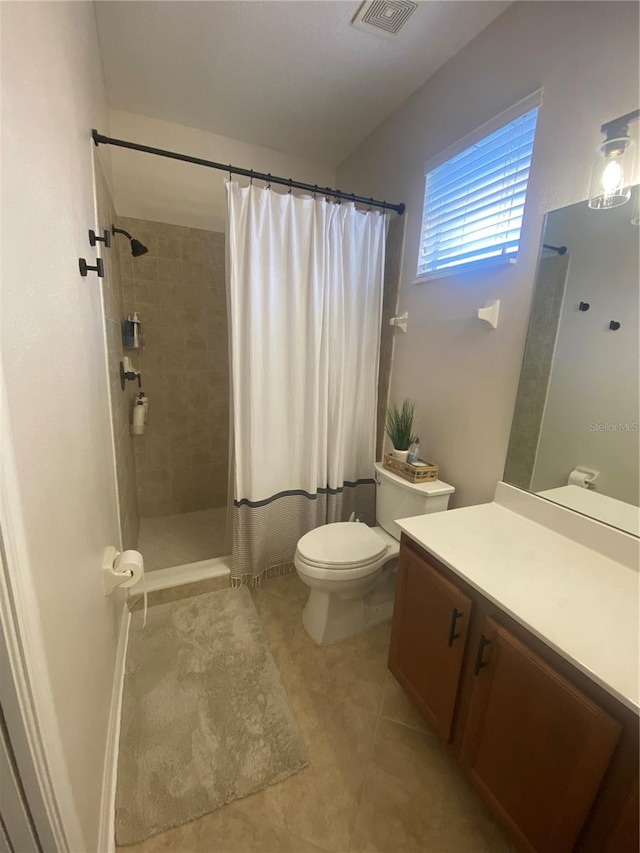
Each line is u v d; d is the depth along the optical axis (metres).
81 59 1.19
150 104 2.11
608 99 1.08
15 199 0.55
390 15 1.45
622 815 0.68
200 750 1.21
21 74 0.60
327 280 1.88
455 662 1.07
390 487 1.82
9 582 0.47
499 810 0.95
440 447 1.79
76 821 0.68
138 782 1.12
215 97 2.03
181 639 1.65
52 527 0.66
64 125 0.91
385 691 1.46
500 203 1.45
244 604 1.88
